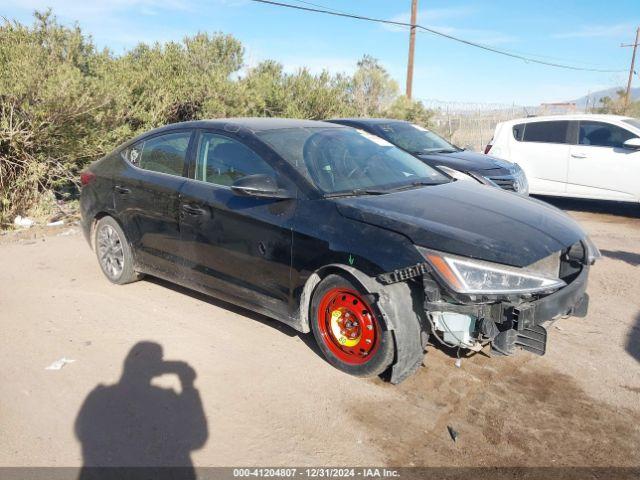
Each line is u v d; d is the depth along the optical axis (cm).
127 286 545
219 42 1384
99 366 384
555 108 2322
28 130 802
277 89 1343
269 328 443
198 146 463
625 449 295
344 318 365
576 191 985
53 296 519
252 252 404
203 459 288
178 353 402
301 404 337
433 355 397
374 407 334
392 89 1958
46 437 306
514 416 325
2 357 399
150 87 1050
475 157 866
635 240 759
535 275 321
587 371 377
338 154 436
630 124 944
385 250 335
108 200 532
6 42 917
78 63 1033
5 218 803
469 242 326
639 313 483
